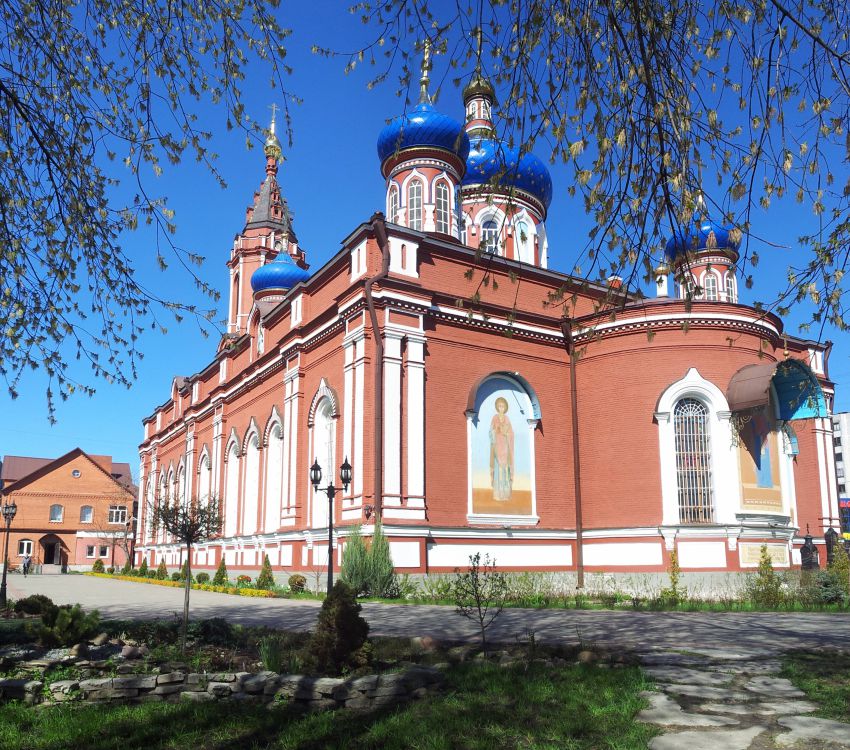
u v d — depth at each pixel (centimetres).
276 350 2900
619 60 661
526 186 3184
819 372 3206
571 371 2597
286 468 2642
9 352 892
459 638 1152
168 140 835
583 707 695
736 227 657
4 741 638
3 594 2100
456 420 2320
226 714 706
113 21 805
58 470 6600
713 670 866
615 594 2047
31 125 810
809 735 612
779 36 631
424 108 2886
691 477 2322
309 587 2372
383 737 631
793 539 2484
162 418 5000
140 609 1800
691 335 2381
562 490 2494
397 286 2242
